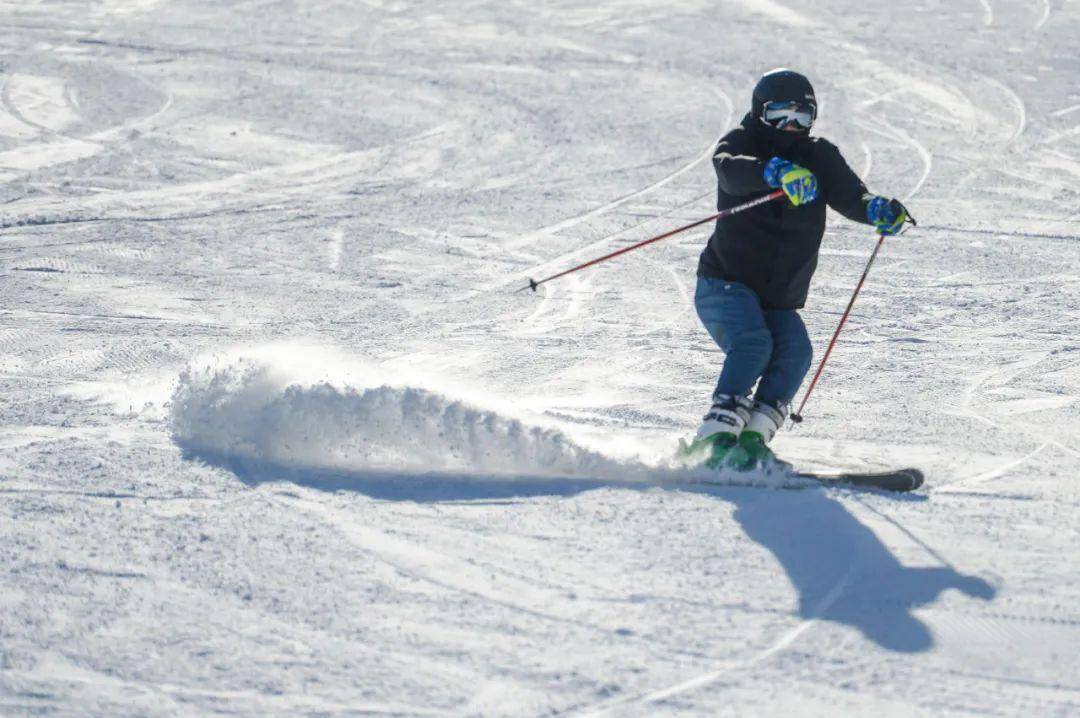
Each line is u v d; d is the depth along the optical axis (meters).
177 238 40.03
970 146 56.22
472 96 66.50
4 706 11.23
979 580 14.15
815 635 12.73
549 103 64.81
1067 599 13.62
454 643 12.52
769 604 13.48
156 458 18.56
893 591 13.83
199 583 13.93
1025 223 42.78
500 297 33.22
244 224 42.31
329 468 18.39
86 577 14.04
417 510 16.52
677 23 87.75
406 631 12.78
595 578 14.19
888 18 89.06
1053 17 89.00
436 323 30.23
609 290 34.09
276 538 15.36
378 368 25.02
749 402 18.45
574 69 73.56
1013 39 81.88
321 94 66.75
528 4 94.56
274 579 14.07
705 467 17.95
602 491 17.38
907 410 22.42
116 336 28.03
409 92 67.50
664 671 11.95
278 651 12.31
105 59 73.94
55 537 15.23
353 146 56.25
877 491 17.47
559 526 15.90
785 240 18.39
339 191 48.06
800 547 15.16
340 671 11.92
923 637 12.68
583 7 93.38
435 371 25.39
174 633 12.70
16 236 39.97
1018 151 55.28
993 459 19.30
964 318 30.41
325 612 13.22
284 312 31.11
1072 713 11.16
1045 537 15.58
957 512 16.55
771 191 17.75
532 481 17.92
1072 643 12.56
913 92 67.38
